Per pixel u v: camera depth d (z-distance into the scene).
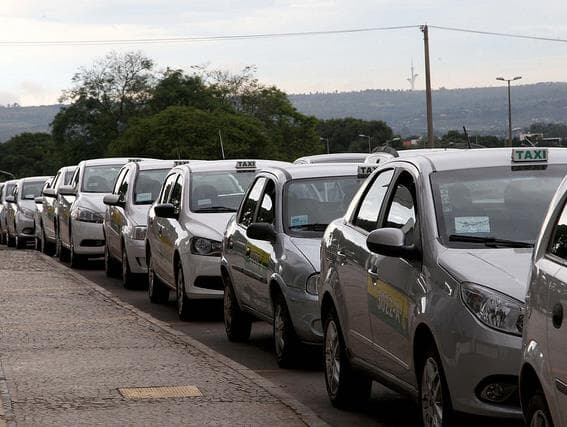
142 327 26.83
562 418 10.34
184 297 28.92
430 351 13.64
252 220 24.06
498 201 14.79
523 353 11.37
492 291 12.81
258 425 15.86
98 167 48.47
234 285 24.64
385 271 15.20
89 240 46.44
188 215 29.95
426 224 14.48
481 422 12.66
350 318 16.67
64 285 38.25
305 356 21.02
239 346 24.64
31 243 76.62
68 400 17.78
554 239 11.38
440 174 15.31
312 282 20.52
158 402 17.56
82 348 23.41
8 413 16.77
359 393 17.27
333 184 23.17
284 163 32.03
